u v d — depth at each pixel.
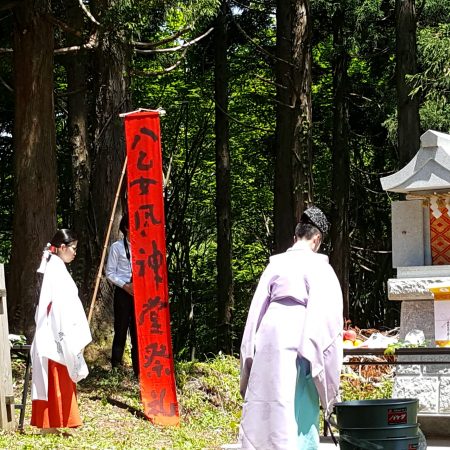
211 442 8.97
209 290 24.17
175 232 20.86
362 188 24.66
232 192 25.28
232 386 11.20
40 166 11.79
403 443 5.84
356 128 24.33
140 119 9.62
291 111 16.02
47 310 8.35
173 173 22.22
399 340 7.95
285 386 5.87
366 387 11.03
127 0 11.68
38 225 11.72
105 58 12.84
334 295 5.99
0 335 8.62
